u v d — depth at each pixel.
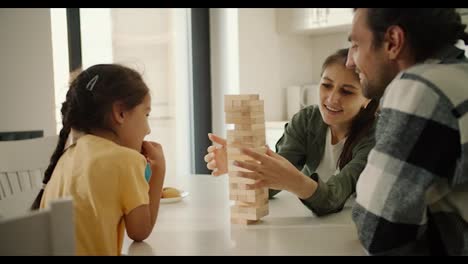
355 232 0.85
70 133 0.94
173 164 3.23
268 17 3.42
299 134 1.27
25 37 2.42
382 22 0.65
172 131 3.22
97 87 0.89
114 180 0.79
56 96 2.51
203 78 3.42
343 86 1.10
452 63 0.66
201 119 3.42
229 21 3.29
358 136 1.11
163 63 3.13
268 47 3.43
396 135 0.63
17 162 1.41
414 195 0.61
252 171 0.87
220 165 1.12
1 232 0.46
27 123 2.42
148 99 0.95
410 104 0.62
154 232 0.89
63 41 2.57
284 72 3.57
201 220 0.98
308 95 3.33
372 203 0.65
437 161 0.61
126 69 0.94
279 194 1.24
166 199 1.16
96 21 2.68
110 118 0.89
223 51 3.37
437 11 0.64
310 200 0.94
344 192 1.00
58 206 0.49
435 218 0.69
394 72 0.69
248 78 3.28
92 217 0.76
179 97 3.28
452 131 0.61
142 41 2.98
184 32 3.32
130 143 0.92
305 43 3.71
